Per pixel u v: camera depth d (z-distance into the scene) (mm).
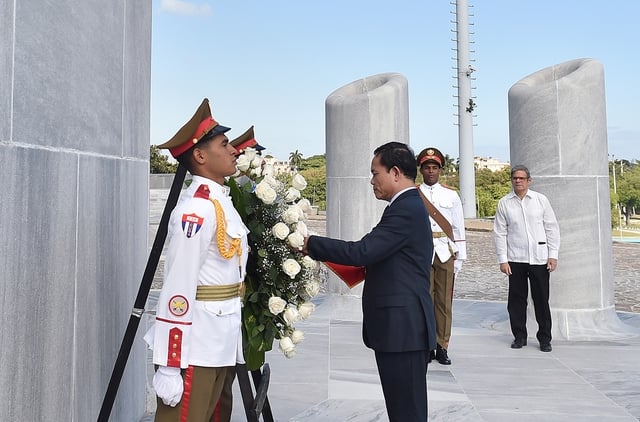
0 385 2068
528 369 5270
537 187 6695
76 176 2674
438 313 5469
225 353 2453
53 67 2449
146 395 4027
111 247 3131
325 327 7125
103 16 3021
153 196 18000
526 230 5926
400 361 2799
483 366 5367
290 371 5203
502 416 4074
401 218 2781
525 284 6035
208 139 2447
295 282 3008
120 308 3279
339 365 5406
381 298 2826
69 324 2600
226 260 2453
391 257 2828
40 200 2336
